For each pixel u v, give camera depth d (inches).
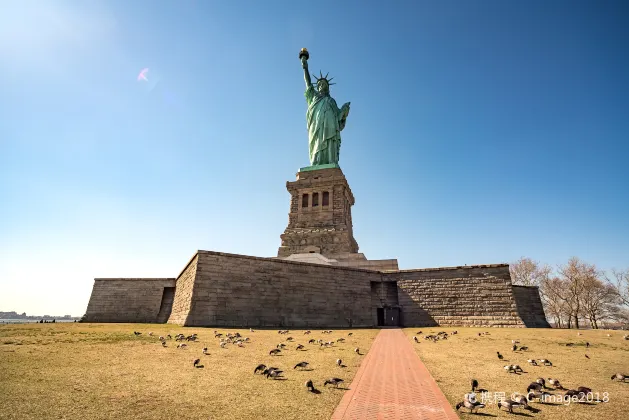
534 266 3174.2
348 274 1729.8
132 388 382.3
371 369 525.7
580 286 2807.6
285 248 2677.2
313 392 386.0
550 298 3051.2
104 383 398.9
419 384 436.5
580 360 631.2
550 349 786.2
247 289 1419.8
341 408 334.3
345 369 515.2
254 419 297.4
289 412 317.7
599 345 862.5
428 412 331.0
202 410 316.8
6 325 1221.7
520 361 613.3
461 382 449.4
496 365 571.5
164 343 723.4
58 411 303.3
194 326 1249.4
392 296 1814.7
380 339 980.6
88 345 679.1
